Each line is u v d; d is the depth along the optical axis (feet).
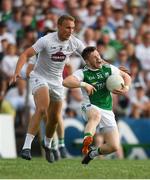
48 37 77.56
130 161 99.04
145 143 131.54
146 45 162.50
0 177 60.34
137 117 138.41
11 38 146.82
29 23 150.10
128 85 73.51
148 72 153.69
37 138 121.39
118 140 71.05
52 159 83.56
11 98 128.57
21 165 76.89
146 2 183.93
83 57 73.51
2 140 117.29
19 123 125.18
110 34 159.63
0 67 137.08
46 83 78.89
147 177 63.77
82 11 164.66
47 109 78.69
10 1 156.46
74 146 124.57
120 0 177.88
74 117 126.11
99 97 72.33
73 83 71.77
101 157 122.31
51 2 164.04
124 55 152.15
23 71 108.06
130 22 168.45
